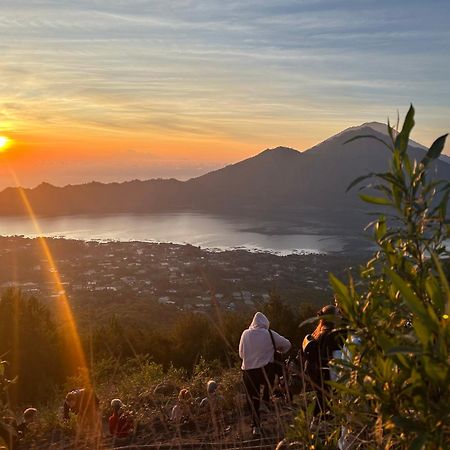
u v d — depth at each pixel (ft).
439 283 4.06
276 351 16.90
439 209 4.23
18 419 23.57
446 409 3.45
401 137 4.42
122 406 20.81
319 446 6.30
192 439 15.96
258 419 13.88
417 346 3.53
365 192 4.54
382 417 4.34
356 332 4.58
